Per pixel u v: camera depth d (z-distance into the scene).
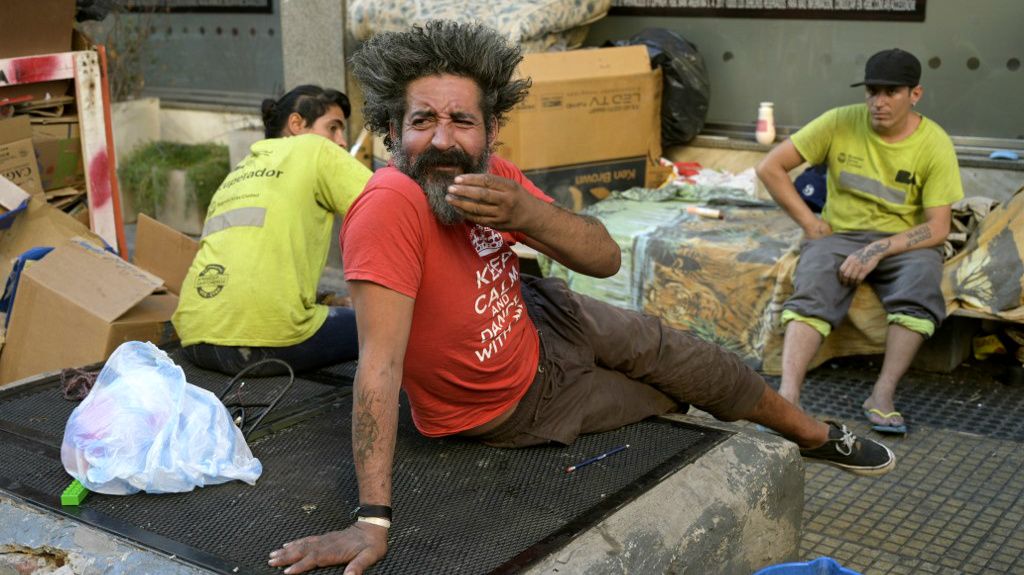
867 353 4.51
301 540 2.17
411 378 2.51
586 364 2.75
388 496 2.20
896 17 5.28
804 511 3.43
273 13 7.63
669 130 5.81
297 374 3.47
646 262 4.80
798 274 4.30
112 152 5.07
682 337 2.86
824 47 5.54
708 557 2.45
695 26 5.91
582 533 2.30
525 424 2.67
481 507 2.42
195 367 3.52
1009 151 5.08
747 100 5.85
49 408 3.11
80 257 4.03
